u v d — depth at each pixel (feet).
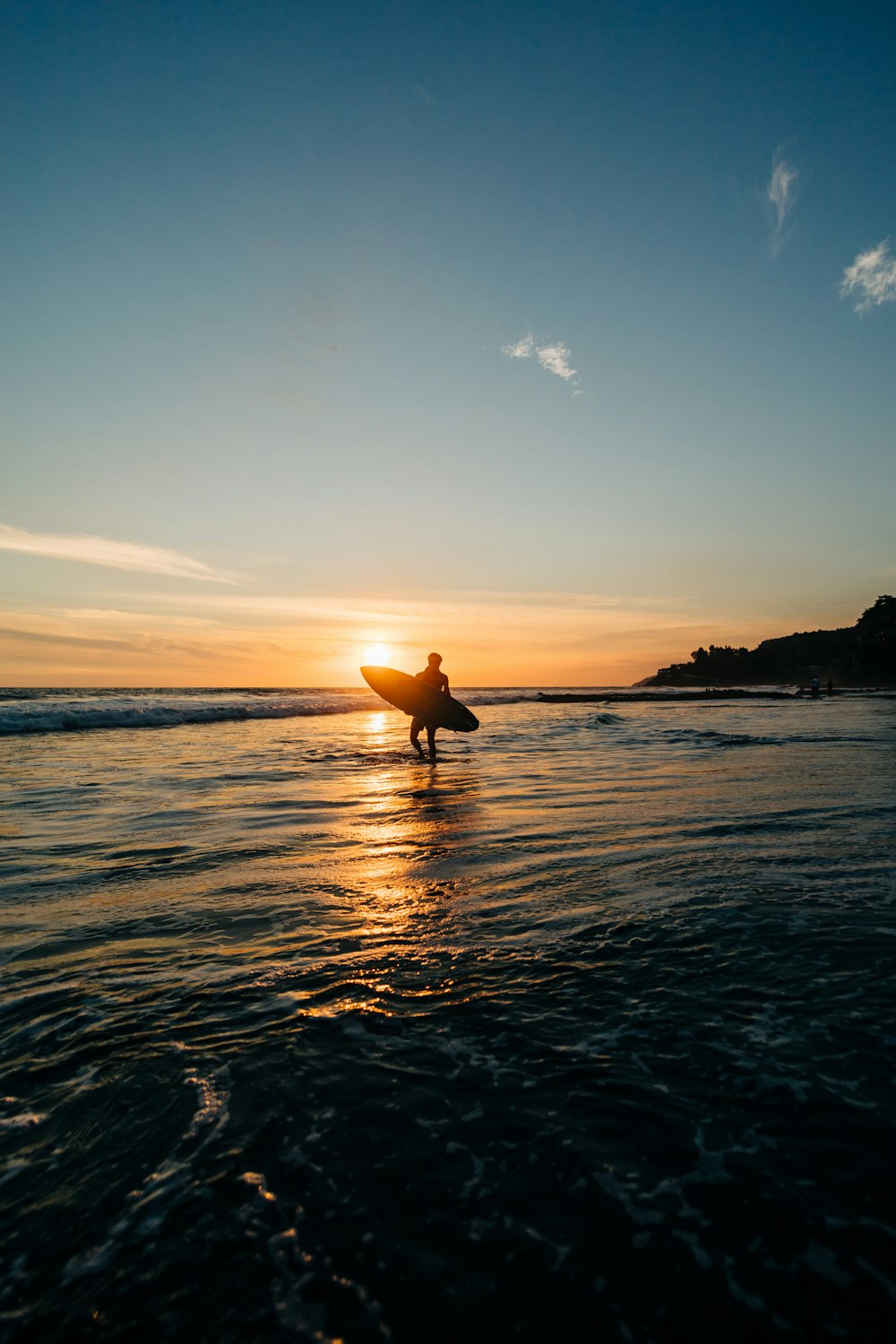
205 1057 8.16
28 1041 8.50
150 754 44.80
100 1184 6.14
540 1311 4.89
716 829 20.06
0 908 13.62
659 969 10.44
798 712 100.27
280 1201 5.93
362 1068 7.93
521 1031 8.70
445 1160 6.41
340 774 34.55
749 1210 5.74
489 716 100.42
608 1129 6.79
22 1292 5.07
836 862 16.19
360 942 11.79
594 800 25.75
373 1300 5.01
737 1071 7.71
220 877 15.78
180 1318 4.87
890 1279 5.08
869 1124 6.75
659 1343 4.60
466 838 19.60
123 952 11.39
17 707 78.89
